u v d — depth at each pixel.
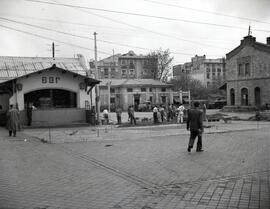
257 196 6.80
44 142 17.03
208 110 61.94
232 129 22.88
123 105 70.75
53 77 29.27
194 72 109.31
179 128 24.72
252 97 51.22
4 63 36.09
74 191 7.45
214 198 6.71
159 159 11.31
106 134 20.77
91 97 31.86
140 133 21.14
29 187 7.86
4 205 6.49
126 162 10.90
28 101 29.33
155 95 72.75
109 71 100.62
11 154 12.98
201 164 10.27
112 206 6.34
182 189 7.45
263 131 21.33
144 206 6.30
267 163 10.28
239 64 53.75
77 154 12.85
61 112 29.02
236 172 9.06
